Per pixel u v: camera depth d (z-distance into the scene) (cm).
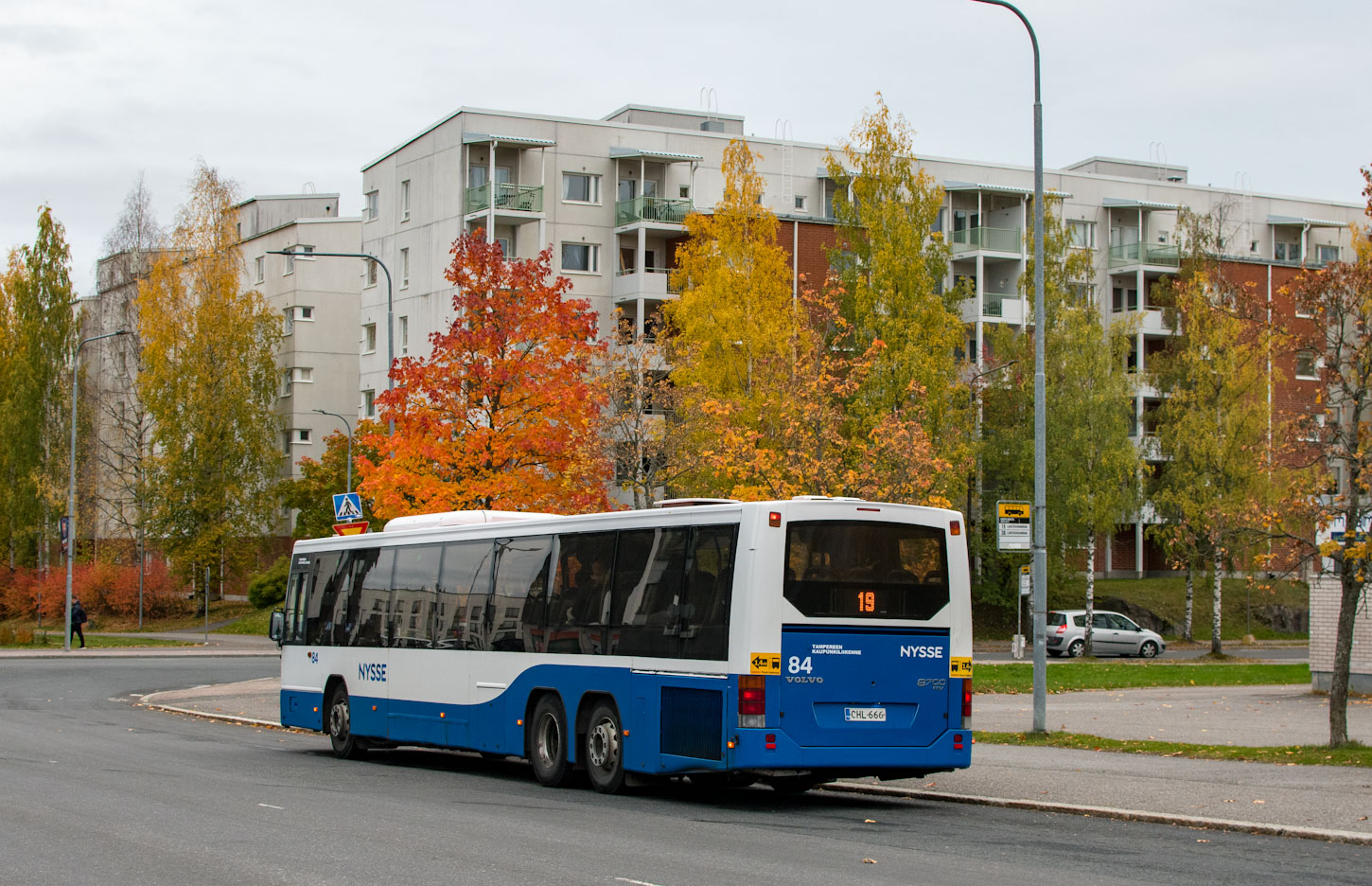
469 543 1794
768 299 4100
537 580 1641
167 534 6444
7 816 1216
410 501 2728
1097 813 1295
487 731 1695
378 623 1972
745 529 1361
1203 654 5262
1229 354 4972
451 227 6166
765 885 883
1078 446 5203
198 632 6034
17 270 7419
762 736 1321
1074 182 7419
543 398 2738
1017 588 5750
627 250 6334
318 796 1412
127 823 1173
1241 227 7806
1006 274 7119
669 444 3541
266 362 6725
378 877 899
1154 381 5466
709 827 1197
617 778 1480
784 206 6688
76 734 2236
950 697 1416
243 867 941
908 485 2858
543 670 1602
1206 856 1041
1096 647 5025
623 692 1473
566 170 6244
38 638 5503
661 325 5778
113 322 7506
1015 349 5650
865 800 1471
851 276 4997
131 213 7469
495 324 2789
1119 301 7500
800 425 2967
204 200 6644
